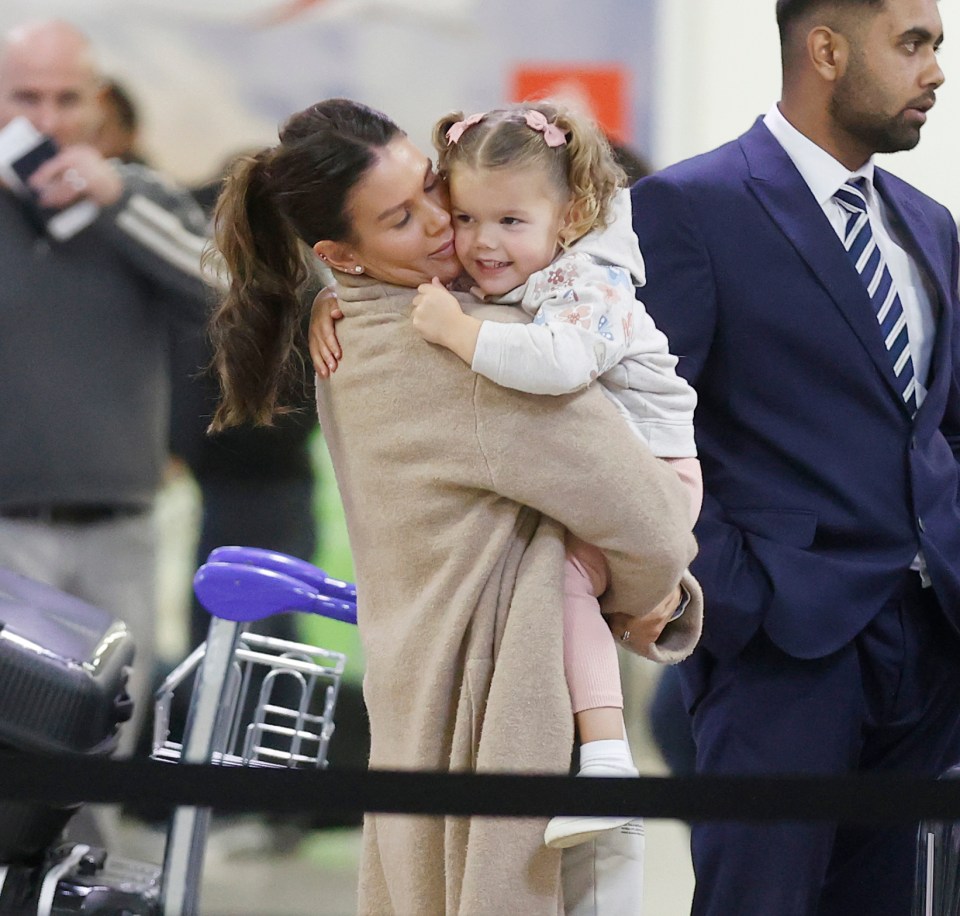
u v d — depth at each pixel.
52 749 8.00
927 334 9.00
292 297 7.68
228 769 6.62
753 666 8.77
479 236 7.09
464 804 6.56
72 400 11.86
